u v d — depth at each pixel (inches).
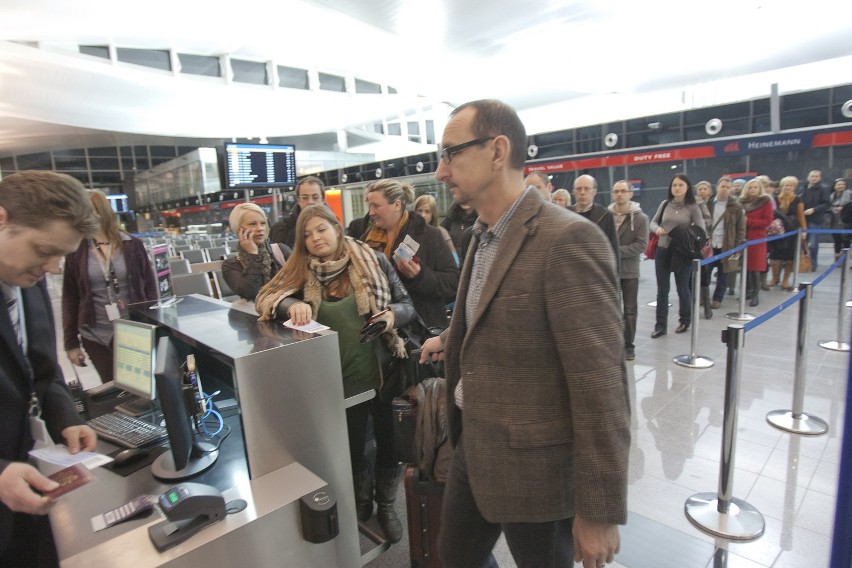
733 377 73.0
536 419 36.5
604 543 33.0
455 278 95.7
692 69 434.3
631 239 148.6
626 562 68.9
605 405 32.5
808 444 97.0
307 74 597.3
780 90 305.0
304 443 56.4
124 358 67.2
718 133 328.5
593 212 125.4
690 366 141.0
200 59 518.0
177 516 42.3
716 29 339.9
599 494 32.4
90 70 433.4
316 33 404.2
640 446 100.2
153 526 43.7
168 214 844.6
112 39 416.8
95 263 99.0
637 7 303.7
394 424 71.1
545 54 397.4
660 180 368.2
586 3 292.5
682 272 170.6
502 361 37.3
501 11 297.7
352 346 72.6
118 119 605.6
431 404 66.5
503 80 507.8
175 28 390.9
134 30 383.9
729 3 303.0
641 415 113.9
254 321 68.1
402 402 71.5
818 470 88.4
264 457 53.1
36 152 900.6
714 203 211.9
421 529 65.2
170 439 51.8
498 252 37.7
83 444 47.8
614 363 33.4
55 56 405.1
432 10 288.0
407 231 96.8
